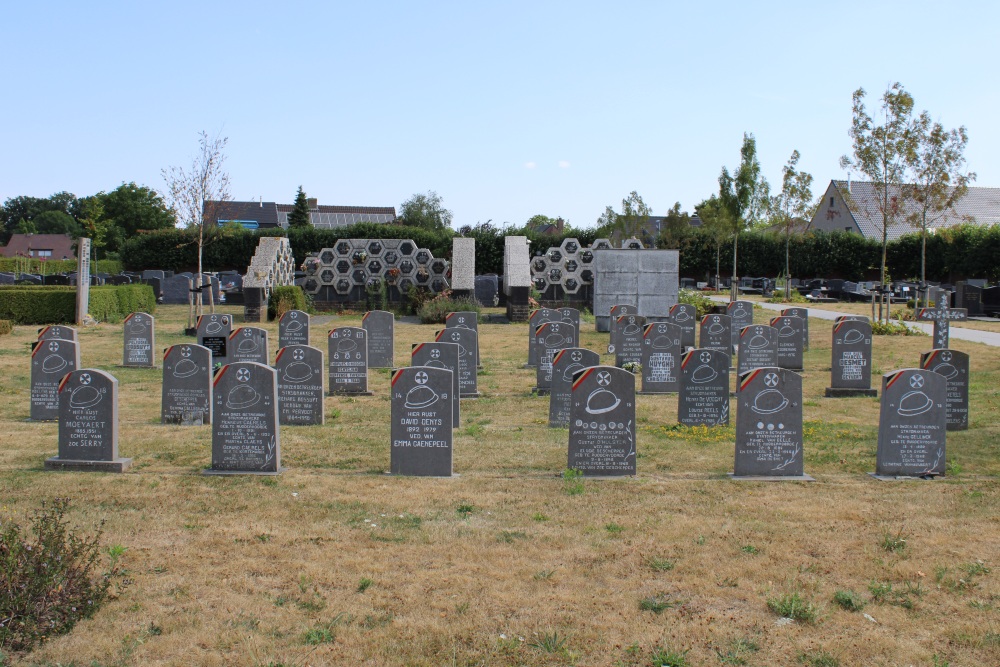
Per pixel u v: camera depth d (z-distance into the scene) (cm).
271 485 908
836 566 671
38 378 1312
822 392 1638
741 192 4344
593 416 966
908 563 673
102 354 2128
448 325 2045
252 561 679
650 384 1638
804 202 4650
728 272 5697
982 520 782
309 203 10075
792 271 5641
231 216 6600
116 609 585
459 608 596
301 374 1277
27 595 541
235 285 4088
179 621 571
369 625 571
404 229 5238
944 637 554
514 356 2217
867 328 1602
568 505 837
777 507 827
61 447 983
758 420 958
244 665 519
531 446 1132
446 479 944
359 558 688
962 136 2862
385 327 2005
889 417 968
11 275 4403
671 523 777
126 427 1244
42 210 12950
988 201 6138
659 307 2900
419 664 521
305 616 582
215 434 970
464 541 727
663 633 561
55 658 520
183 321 3078
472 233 5244
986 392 1584
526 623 575
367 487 904
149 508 816
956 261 5109
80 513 792
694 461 1050
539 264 3434
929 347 2247
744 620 579
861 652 535
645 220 5819
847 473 986
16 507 804
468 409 1466
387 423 1295
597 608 598
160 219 8869
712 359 1273
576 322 2006
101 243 6006
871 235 6050
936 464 970
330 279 3491
